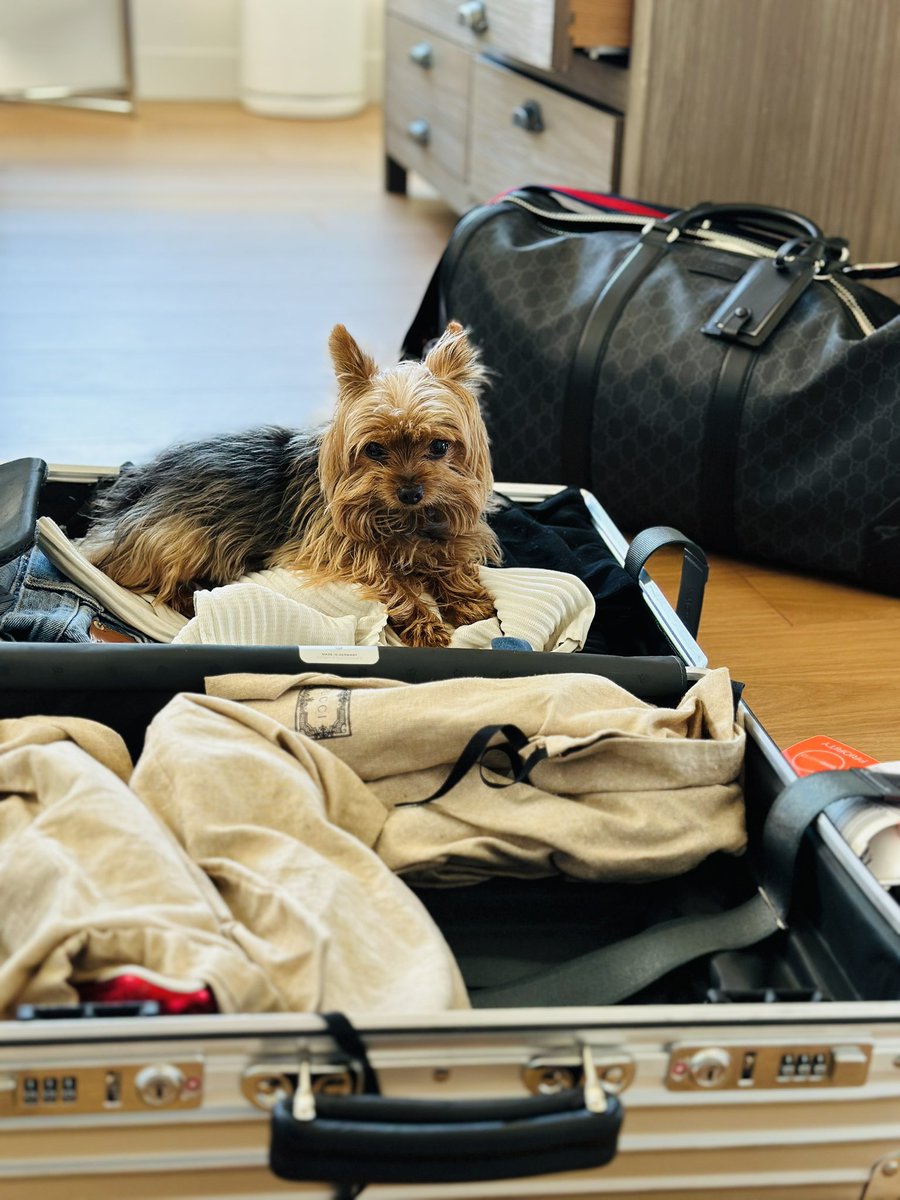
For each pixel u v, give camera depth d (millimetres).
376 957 833
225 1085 736
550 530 1505
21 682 1036
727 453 1739
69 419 2197
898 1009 777
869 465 1678
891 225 2289
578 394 1807
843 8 2086
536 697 1023
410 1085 752
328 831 913
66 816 854
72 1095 724
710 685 1069
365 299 2895
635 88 2088
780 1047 770
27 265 2996
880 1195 854
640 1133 796
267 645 1090
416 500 1236
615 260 1825
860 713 1549
